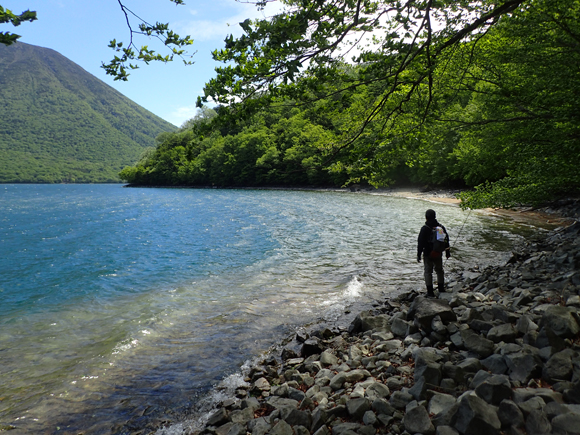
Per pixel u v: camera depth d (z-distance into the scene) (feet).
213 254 55.88
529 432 10.40
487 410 11.04
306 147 266.36
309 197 189.16
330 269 43.60
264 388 17.47
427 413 11.91
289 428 12.92
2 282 43.98
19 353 23.20
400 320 22.40
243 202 171.32
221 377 19.62
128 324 27.86
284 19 14.19
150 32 12.85
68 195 302.45
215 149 395.14
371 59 16.87
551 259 33.24
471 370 14.58
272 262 48.39
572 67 33.09
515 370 13.60
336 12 15.93
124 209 154.20
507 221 79.46
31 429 15.70
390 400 13.66
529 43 34.22
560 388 12.17
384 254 51.01
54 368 21.09
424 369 14.40
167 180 511.40
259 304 31.63
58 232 88.38
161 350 23.08
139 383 19.25
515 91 36.35
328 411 13.69
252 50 14.75
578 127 34.35
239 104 15.29
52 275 46.96
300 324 26.78
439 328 18.99
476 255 47.75
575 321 16.16
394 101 22.95
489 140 46.78
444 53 24.52
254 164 340.59
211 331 25.95
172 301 33.40
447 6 20.20
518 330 17.42
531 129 39.17
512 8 17.02
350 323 26.13
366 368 17.80
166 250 61.05
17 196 289.74
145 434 15.16
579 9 30.40
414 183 211.41
